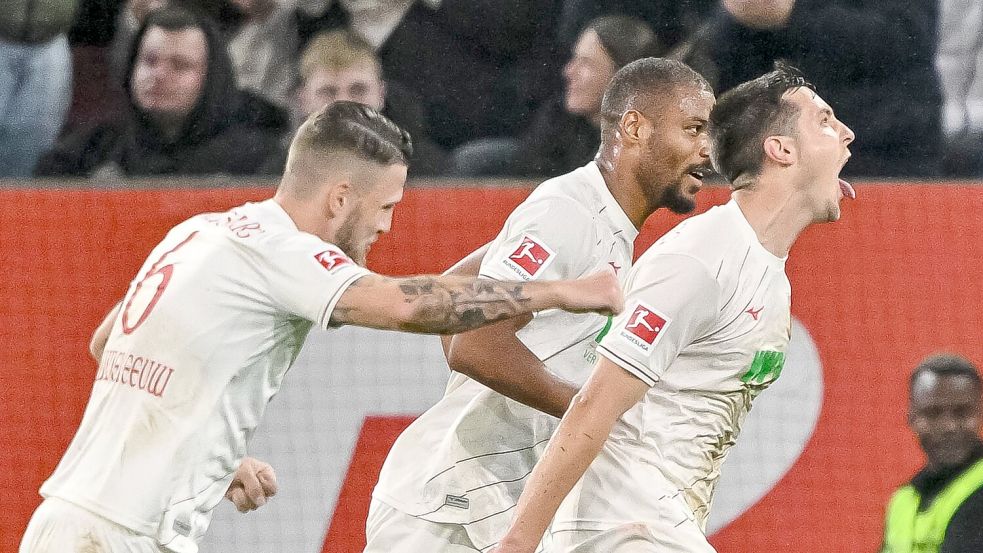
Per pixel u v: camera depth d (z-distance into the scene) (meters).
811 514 15.05
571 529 9.74
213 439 9.30
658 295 9.12
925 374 14.94
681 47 17.44
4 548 15.62
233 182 15.69
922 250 15.16
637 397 9.11
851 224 15.23
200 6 18.67
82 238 15.73
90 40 18.22
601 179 11.05
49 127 17.88
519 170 17.33
